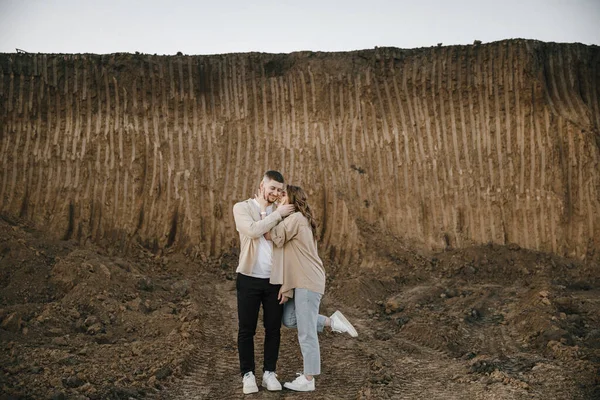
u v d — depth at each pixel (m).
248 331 4.94
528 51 12.38
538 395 4.83
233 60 12.98
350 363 5.92
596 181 11.52
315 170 12.00
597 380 5.07
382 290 9.48
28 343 5.98
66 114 12.25
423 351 6.58
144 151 11.92
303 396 4.87
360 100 12.73
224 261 10.98
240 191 11.89
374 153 12.34
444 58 12.80
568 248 11.30
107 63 12.57
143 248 11.12
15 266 8.12
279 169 12.12
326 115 12.68
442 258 11.12
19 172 11.65
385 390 5.07
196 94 12.70
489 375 5.43
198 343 6.44
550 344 6.24
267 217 4.80
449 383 5.32
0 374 4.86
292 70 12.97
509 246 11.17
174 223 11.46
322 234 11.48
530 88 12.24
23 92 12.25
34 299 7.60
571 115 12.19
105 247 11.07
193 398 4.86
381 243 11.28
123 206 11.48
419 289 9.48
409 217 11.87
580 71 12.75
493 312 8.17
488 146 12.24
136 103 12.42
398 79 12.85
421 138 12.46
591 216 11.38
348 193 11.93
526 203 11.70
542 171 11.83
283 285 4.84
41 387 4.60
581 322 7.23
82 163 11.76
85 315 7.10
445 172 12.15
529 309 7.62
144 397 4.79
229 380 5.36
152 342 6.31
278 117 12.68
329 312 8.45
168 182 11.73
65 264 8.06
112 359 5.66
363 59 13.04
